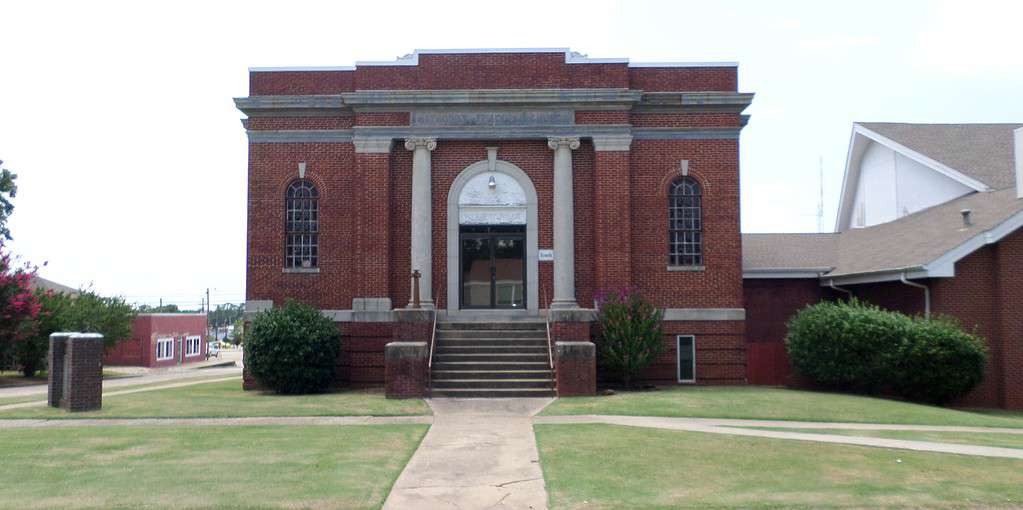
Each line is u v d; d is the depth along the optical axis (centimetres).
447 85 2494
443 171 2505
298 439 1417
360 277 2433
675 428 1534
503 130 2464
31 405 1977
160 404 1948
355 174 2469
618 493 1032
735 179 2489
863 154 3759
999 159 3072
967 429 1619
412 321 2138
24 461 1226
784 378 2500
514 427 1562
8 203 4541
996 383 2275
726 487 1062
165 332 6250
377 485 1067
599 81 2489
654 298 2462
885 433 1521
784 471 1154
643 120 2506
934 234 2573
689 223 2502
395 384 2048
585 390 2047
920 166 3244
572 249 2439
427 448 1346
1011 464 1214
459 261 2489
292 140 2497
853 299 2395
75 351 1825
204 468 1169
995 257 2294
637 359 2236
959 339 2088
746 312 2805
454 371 2155
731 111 2497
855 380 2195
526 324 2395
